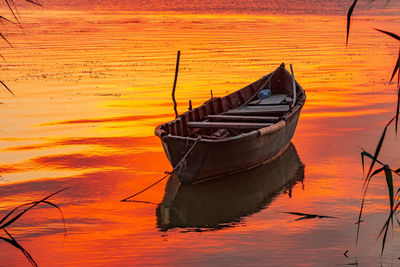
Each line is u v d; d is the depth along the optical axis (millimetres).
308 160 20734
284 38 60594
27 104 30531
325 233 13875
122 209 16000
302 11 102375
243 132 21969
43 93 33469
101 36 61750
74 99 31859
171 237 13898
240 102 25047
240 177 18953
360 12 97312
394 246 12875
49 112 28734
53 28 69938
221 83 36219
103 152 21797
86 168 19812
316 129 25375
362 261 12047
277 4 120625
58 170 19578
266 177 18906
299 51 50625
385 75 38875
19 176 18844
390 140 23234
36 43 56188
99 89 34719
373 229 14016
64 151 21875
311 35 63625
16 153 21562
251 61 44875
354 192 17141
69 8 107688
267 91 26109
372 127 25484
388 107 29500
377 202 16141
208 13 97750
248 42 57031
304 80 37250
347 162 20391
